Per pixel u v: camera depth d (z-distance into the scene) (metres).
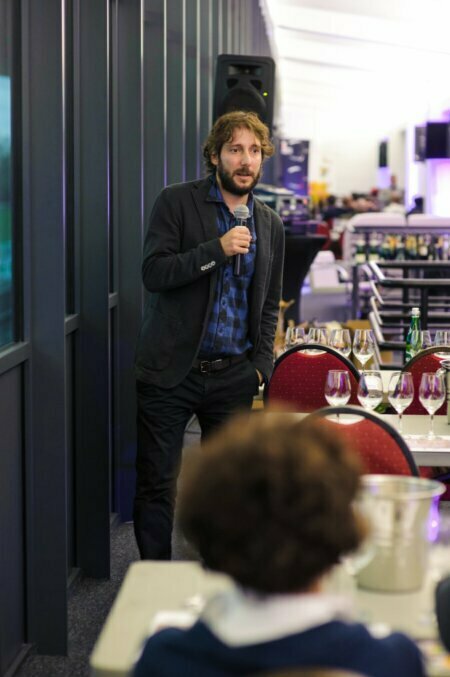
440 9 18.64
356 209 31.50
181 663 1.43
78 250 4.96
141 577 2.42
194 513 1.43
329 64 26.11
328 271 18.89
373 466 3.27
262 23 18.27
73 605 4.82
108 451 5.10
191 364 4.46
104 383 5.04
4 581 3.91
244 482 1.42
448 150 20.78
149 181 6.63
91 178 4.94
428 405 4.13
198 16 8.74
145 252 4.52
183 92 7.82
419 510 2.34
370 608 2.27
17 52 3.91
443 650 2.02
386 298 12.70
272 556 1.40
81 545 5.17
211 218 4.51
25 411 4.11
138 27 5.88
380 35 21.19
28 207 4.03
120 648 2.04
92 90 4.90
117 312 6.02
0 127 3.75
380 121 39.41
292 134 39.38
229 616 1.44
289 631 1.41
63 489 4.17
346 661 1.40
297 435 1.47
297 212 12.67
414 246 13.26
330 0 19.31
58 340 4.09
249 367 4.62
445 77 22.73
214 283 4.44
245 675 1.40
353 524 1.44
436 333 5.88
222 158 4.47
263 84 8.20
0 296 3.81
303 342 5.96
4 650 3.93
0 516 3.84
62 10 3.93
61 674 4.07
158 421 4.52
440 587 2.05
